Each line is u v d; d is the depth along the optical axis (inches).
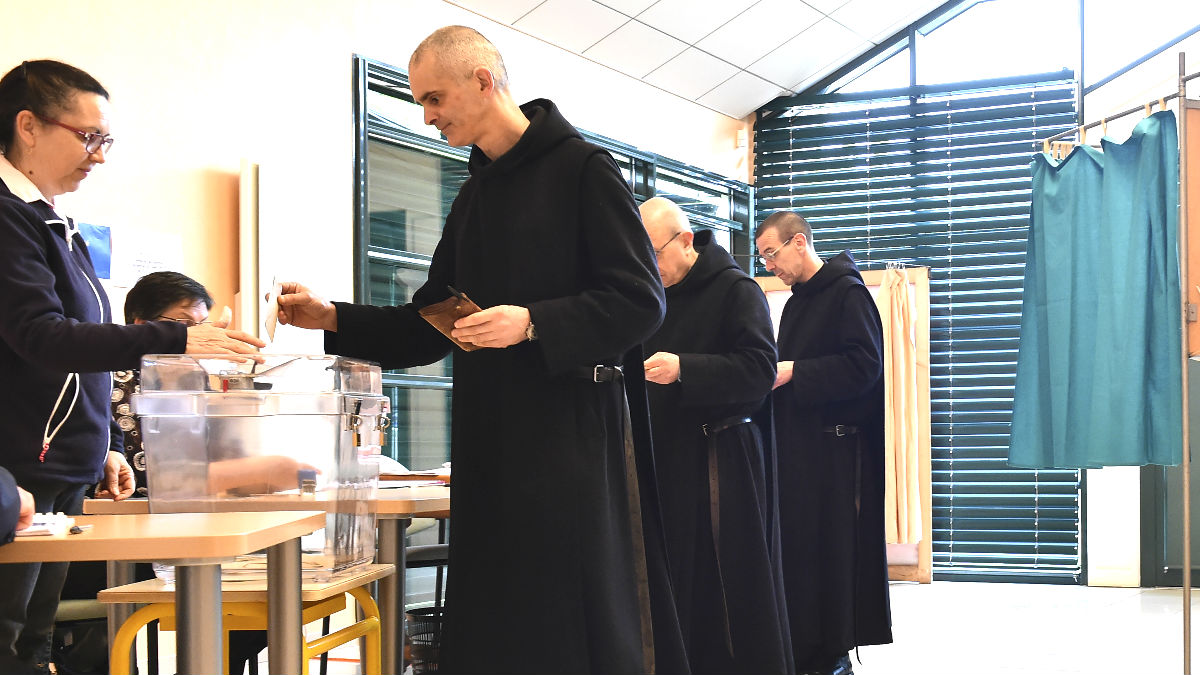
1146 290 177.3
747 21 250.2
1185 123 127.0
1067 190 191.5
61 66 82.8
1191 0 238.7
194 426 64.4
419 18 207.5
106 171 152.5
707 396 103.7
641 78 258.4
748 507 109.7
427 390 210.1
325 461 67.4
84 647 101.7
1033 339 198.7
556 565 69.9
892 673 151.3
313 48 186.4
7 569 68.9
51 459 79.1
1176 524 253.1
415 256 207.2
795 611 141.9
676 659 76.2
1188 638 121.8
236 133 172.2
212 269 167.6
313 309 83.0
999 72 281.7
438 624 125.0
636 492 76.3
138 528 53.8
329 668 150.3
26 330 73.3
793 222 150.6
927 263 279.4
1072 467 187.5
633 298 70.8
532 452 71.1
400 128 203.8
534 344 72.2
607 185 73.5
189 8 165.5
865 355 141.3
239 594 65.8
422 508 82.0
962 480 271.6
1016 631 190.2
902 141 284.8
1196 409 249.1
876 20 273.9
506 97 75.9
